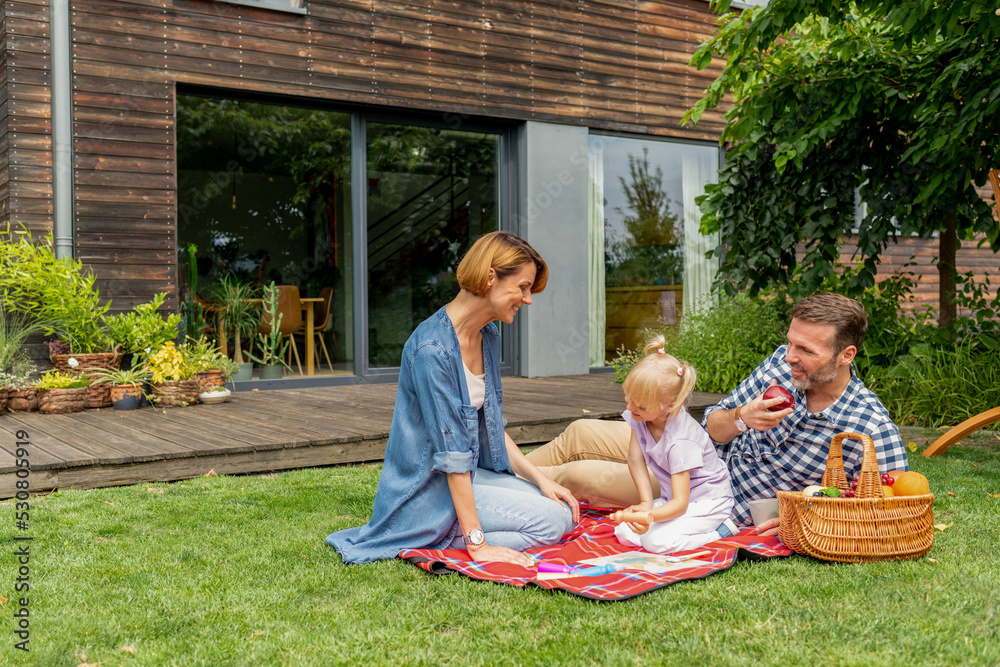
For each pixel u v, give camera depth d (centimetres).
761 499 250
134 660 158
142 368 554
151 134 595
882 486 215
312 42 643
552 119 745
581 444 278
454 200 723
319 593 197
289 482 343
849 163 536
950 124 456
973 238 565
